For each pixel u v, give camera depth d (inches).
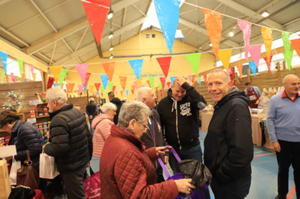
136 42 573.0
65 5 237.5
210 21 73.3
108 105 104.3
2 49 162.9
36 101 125.3
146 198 31.5
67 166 67.0
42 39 279.7
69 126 65.7
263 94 189.6
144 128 40.6
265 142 171.0
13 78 174.2
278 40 349.7
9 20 206.5
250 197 92.8
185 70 580.7
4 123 74.7
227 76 51.4
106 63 135.5
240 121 44.3
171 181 35.7
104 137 95.0
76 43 376.2
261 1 301.1
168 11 58.2
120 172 32.8
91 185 66.1
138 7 373.1
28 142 73.4
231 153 44.1
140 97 74.9
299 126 73.5
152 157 52.6
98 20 52.1
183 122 76.9
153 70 569.0
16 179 68.9
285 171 78.7
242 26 85.0
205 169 42.3
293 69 193.0
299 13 304.5
